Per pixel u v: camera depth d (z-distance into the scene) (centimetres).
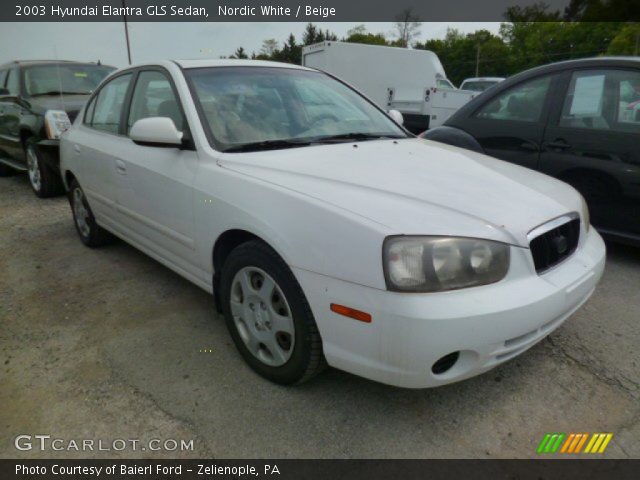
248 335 242
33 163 605
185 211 267
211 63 311
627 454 194
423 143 308
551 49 5950
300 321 208
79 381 242
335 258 191
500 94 433
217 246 254
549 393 229
